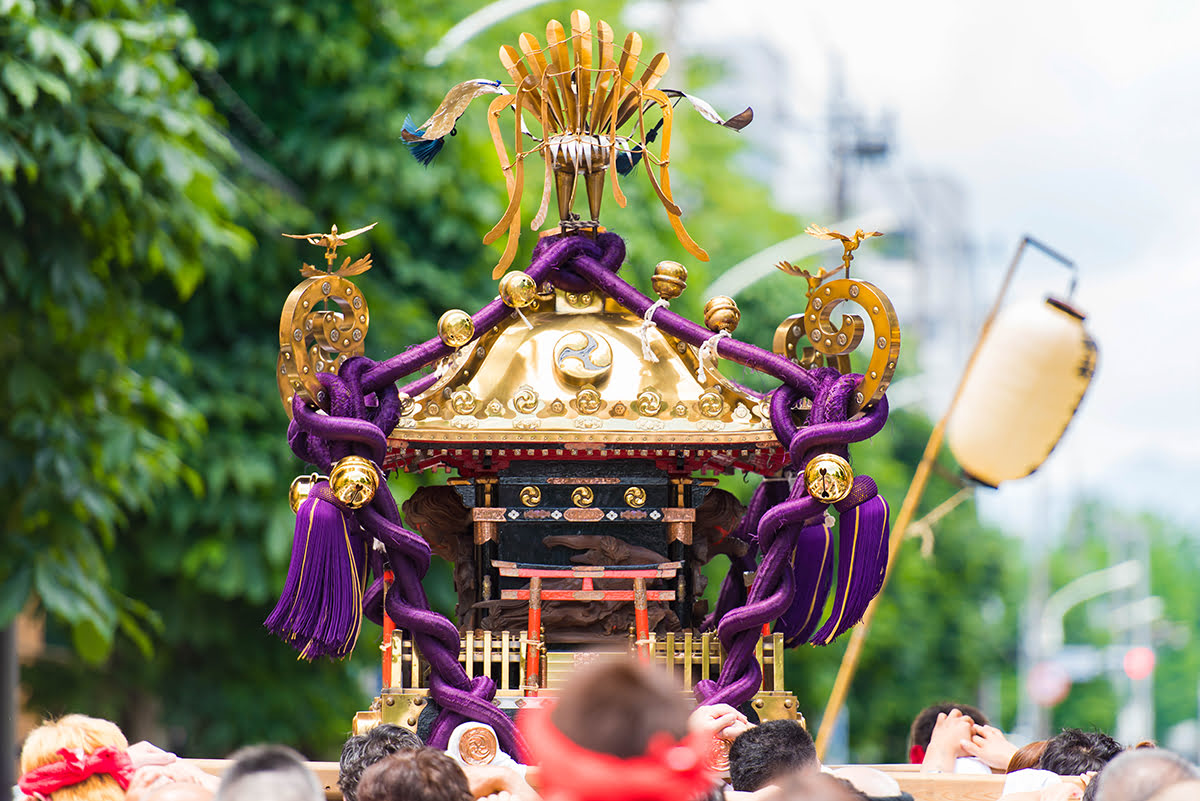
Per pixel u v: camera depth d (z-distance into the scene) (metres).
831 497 9.52
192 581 24.53
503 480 10.46
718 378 10.25
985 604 78.50
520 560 10.44
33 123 17.61
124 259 19.55
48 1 18.58
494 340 10.39
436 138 11.06
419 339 25.20
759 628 9.84
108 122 18.88
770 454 10.87
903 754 62.31
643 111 11.20
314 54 25.23
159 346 21.56
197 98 20.97
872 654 57.03
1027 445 13.89
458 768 8.32
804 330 10.26
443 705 9.70
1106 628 161.62
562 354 10.20
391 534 9.54
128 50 19.09
